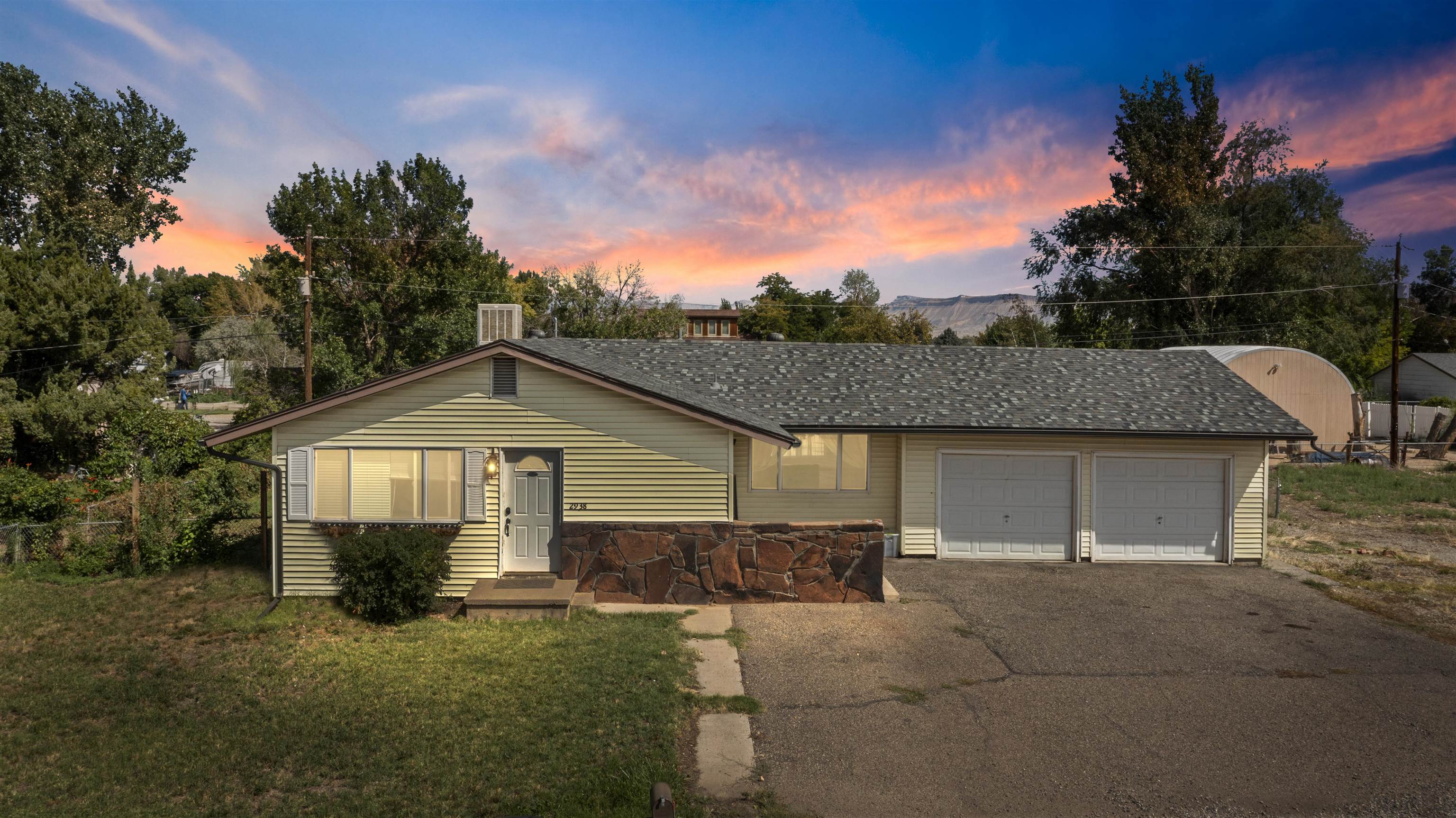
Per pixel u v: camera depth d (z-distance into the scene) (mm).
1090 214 52062
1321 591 14398
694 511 13414
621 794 6867
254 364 65625
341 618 11945
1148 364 20000
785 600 13125
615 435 13359
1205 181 50281
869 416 16547
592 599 12898
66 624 11500
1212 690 9641
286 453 13125
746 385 17969
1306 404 35500
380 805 6680
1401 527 20844
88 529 14555
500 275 48781
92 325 25031
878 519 17297
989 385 18359
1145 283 49812
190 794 6941
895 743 8148
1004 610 12906
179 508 15227
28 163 39656
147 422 20641
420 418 13234
